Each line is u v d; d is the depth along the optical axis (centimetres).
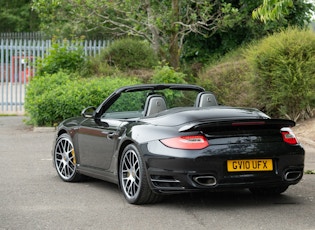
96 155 938
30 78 2186
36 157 1334
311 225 721
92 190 951
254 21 2358
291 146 809
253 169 787
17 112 2433
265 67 1725
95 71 2134
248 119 782
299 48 1702
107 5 2230
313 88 1698
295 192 918
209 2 2288
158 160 788
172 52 2312
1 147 1500
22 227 725
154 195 819
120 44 2195
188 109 849
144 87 919
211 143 778
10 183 1017
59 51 2145
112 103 937
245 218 756
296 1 2378
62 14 2317
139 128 830
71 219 762
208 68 2089
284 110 1728
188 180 773
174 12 2273
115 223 741
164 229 711
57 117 1847
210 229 707
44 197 900
